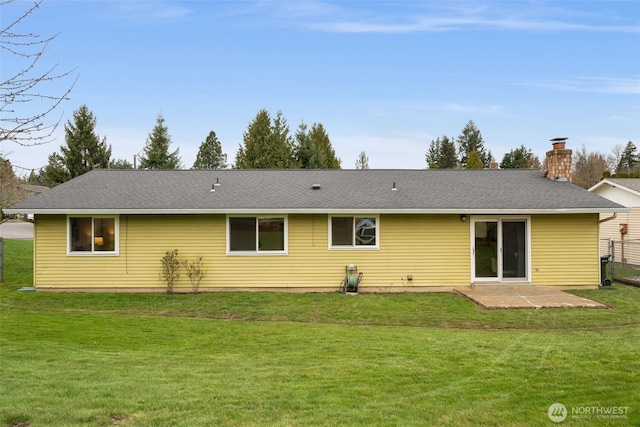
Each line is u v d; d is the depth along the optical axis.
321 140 51.25
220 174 18.75
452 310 12.24
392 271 15.34
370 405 5.07
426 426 4.48
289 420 4.61
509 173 19.25
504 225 15.57
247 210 14.62
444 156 72.94
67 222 14.86
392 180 18.08
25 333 9.13
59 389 5.47
